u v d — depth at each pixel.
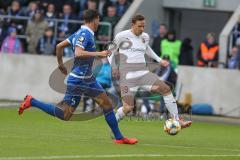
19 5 61.06
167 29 59.50
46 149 28.30
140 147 30.44
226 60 54.97
